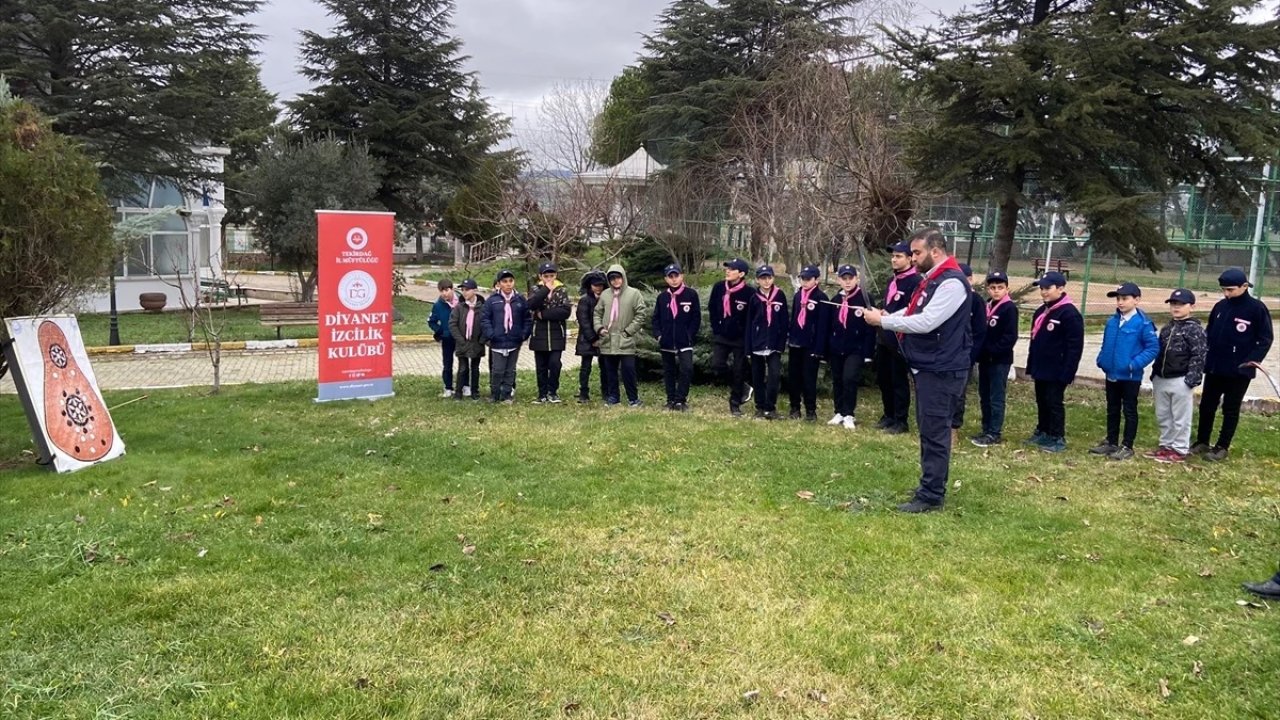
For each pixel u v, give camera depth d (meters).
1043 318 8.15
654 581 4.58
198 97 20.75
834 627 4.05
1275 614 4.25
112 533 5.20
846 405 8.96
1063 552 5.12
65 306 7.41
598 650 3.80
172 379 12.41
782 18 29.81
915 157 12.80
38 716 3.18
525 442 7.88
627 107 40.00
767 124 17.08
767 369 9.29
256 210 22.61
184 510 5.73
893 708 3.38
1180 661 3.75
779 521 5.60
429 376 12.73
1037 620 4.14
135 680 3.46
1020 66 11.27
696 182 24.50
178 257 22.88
